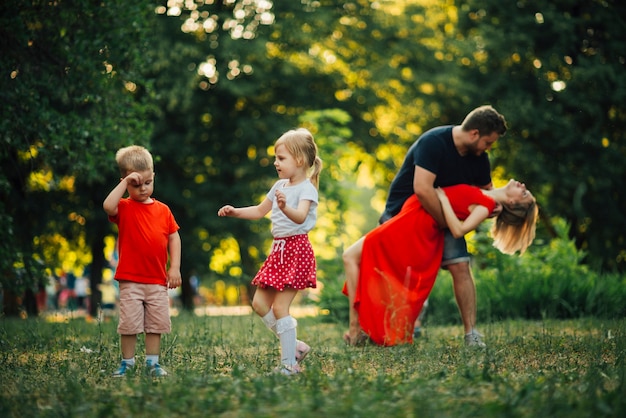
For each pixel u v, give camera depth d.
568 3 24.33
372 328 8.79
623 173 24.36
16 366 7.00
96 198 24.27
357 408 4.52
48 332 10.23
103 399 5.11
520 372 6.33
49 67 12.76
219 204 25.81
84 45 12.60
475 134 8.96
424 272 8.93
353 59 27.42
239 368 6.42
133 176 6.69
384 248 8.95
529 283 13.36
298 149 6.82
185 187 25.95
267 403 4.85
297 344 6.86
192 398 4.97
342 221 22.20
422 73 26.52
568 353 7.63
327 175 21.30
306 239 6.77
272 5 25.55
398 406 4.68
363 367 6.64
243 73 25.62
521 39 24.22
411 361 7.05
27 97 12.18
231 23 25.34
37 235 22.98
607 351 7.67
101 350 7.78
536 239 16.38
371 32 27.39
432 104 27.19
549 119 24.02
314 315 15.39
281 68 26.84
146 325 6.77
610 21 23.95
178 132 26.22
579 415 4.39
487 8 25.27
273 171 26.41
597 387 5.14
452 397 5.01
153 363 6.74
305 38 25.25
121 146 13.64
